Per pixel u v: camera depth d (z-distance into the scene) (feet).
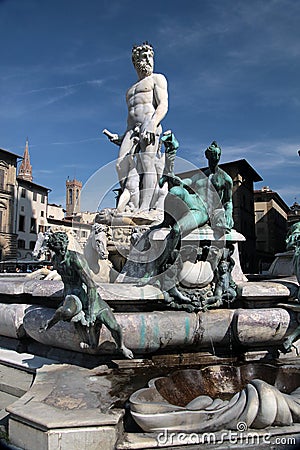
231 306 13.10
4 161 136.26
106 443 7.17
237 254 16.24
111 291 11.60
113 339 10.77
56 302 12.52
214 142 13.71
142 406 7.65
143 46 22.81
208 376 10.72
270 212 153.58
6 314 13.17
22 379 10.94
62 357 11.94
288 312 12.48
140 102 22.26
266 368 11.17
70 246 14.29
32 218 148.77
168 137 12.92
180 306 12.10
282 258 20.02
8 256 135.54
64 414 7.47
